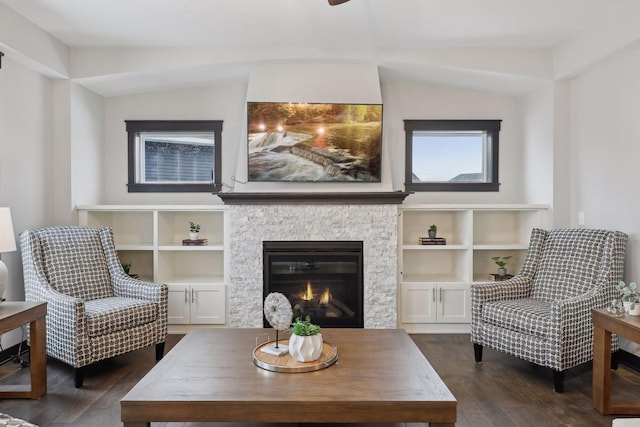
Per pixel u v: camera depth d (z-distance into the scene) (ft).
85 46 13.37
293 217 13.60
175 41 12.98
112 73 13.51
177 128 15.83
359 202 13.62
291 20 11.51
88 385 9.91
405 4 10.54
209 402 6.11
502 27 11.93
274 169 13.66
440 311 14.07
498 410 8.77
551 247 12.16
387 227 13.66
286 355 7.75
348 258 13.66
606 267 10.64
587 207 12.92
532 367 11.15
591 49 11.82
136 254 15.71
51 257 11.41
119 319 10.46
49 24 11.73
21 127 12.10
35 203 12.71
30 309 8.89
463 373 10.75
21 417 8.39
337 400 6.12
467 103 15.96
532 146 15.06
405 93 15.87
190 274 15.79
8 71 11.59
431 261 15.99
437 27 11.93
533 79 13.79
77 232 12.34
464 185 16.01
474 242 15.88
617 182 11.69
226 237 13.98
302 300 13.80
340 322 13.71
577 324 9.73
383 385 6.63
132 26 11.88
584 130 13.02
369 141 13.78
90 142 14.78
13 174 11.80
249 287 13.62
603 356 8.63
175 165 16.16
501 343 10.73
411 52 13.51
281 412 6.11
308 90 14.01
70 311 9.71
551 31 12.19
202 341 8.71
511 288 11.82
